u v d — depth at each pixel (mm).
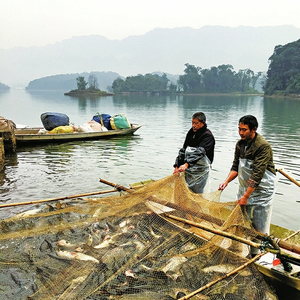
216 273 3668
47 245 4195
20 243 4219
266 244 3793
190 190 5324
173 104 49531
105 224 4590
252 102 57625
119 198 5059
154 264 3771
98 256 3910
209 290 3434
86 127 15125
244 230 4078
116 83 163625
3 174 9078
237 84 156375
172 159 11055
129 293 3350
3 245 4172
